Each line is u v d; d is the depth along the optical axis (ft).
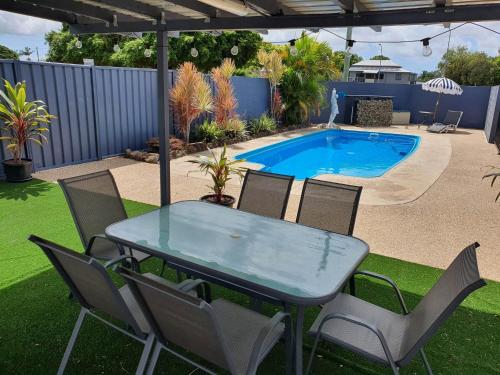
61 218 15.79
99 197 10.95
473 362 8.21
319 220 11.01
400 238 15.01
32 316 9.32
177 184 21.95
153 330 6.39
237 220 10.16
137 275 5.58
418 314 7.38
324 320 6.85
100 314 9.52
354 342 6.95
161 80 16.57
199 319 5.31
